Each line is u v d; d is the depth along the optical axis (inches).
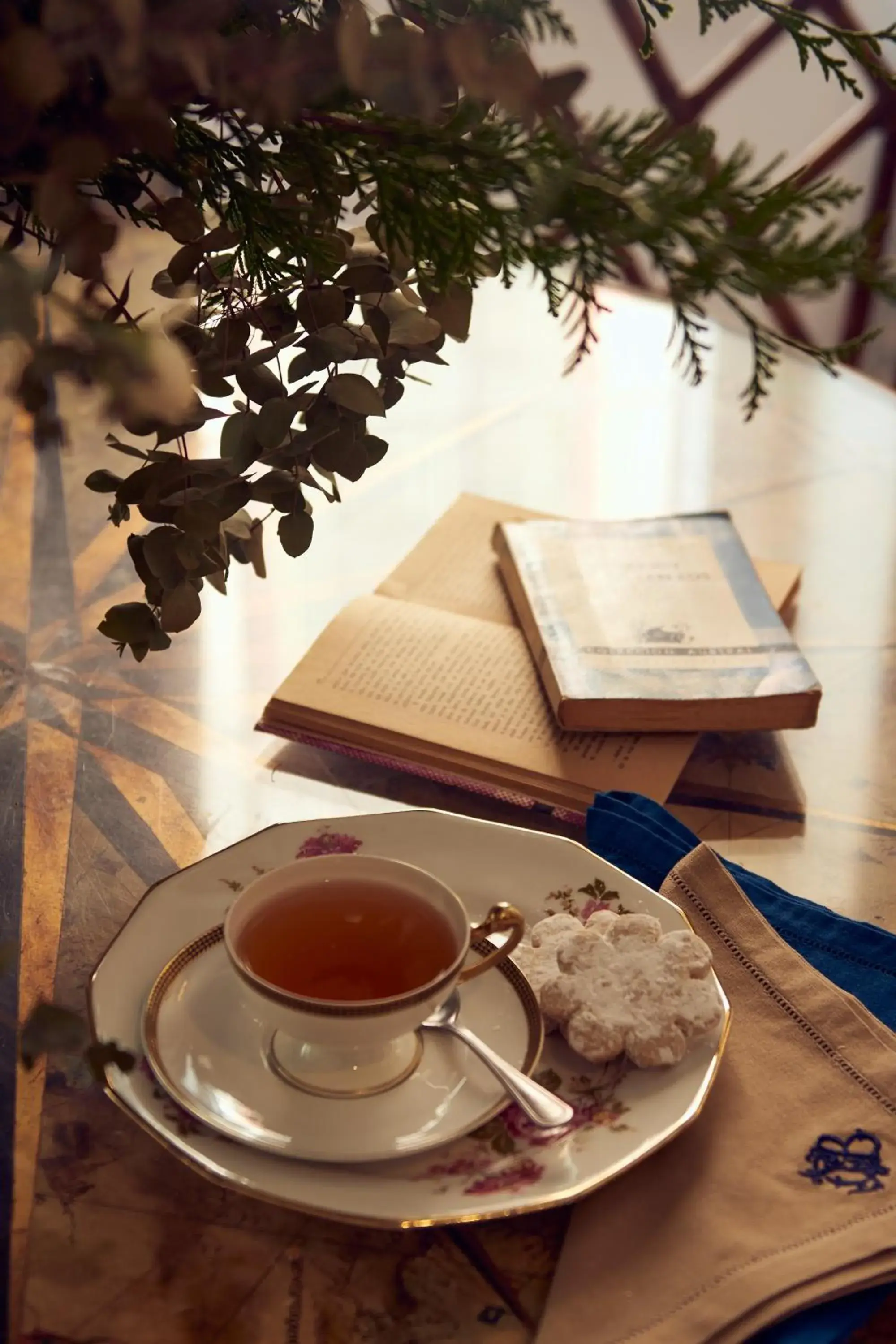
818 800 32.4
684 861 28.8
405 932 25.9
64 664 35.6
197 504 25.5
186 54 20.7
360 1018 23.9
